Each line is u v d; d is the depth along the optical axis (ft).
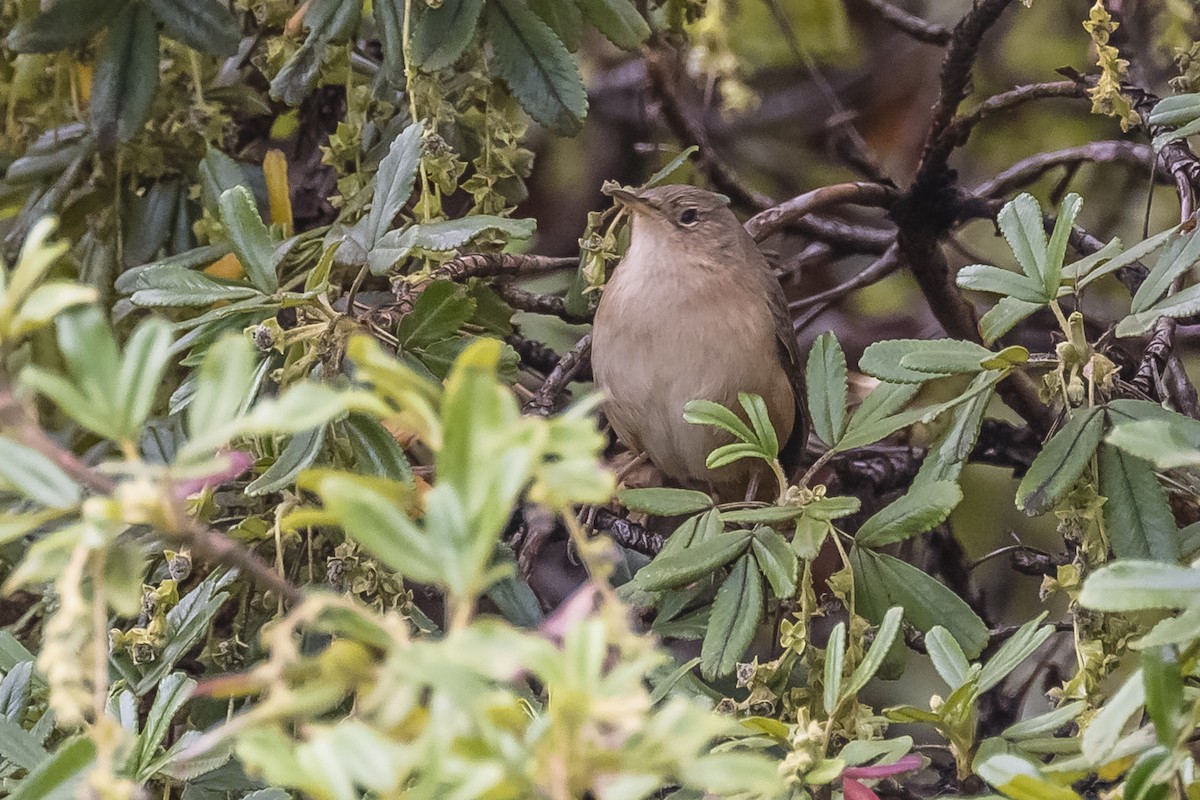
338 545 17.56
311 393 8.08
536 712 12.77
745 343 25.75
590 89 35.40
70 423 23.16
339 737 7.50
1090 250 27.09
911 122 36.91
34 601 22.17
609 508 25.53
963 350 16.21
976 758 14.06
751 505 18.15
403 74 20.97
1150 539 15.25
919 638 22.53
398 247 18.06
